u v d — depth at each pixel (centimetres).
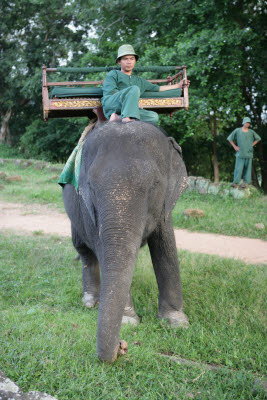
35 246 705
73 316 390
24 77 3031
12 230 841
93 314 411
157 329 377
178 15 1540
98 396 257
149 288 486
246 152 1156
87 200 302
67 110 394
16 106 3347
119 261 256
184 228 898
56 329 338
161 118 1480
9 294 463
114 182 270
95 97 413
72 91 402
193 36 1319
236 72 1355
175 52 1347
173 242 377
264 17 1602
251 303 436
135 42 1681
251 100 1798
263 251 713
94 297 455
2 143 3462
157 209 303
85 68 414
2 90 3319
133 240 262
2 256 630
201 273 545
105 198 268
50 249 684
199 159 2355
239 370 311
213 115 1744
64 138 2733
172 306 396
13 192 1305
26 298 450
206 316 409
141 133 301
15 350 294
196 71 1298
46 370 273
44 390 256
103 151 292
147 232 307
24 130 3566
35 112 3497
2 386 250
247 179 1180
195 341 356
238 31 1271
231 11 1451
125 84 388
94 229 338
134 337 344
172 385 272
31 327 337
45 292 473
